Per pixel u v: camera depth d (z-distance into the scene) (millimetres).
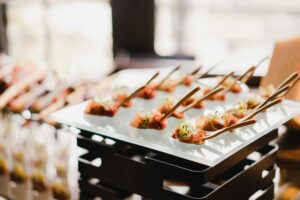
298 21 4020
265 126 1894
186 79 2566
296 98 2586
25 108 2367
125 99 2045
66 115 2002
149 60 4262
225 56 4316
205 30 4258
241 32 4215
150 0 4172
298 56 2705
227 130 1699
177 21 4258
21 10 4406
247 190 1827
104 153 1851
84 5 4270
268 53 4266
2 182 2230
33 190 2141
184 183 1812
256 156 2584
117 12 4266
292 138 2516
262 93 2355
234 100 2334
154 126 1834
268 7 4043
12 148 2408
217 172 1631
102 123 1915
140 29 4320
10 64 2996
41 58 4402
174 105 1848
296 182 2297
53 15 4332
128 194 1891
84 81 2842
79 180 1948
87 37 4395
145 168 1714
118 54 4359
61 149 2359
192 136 1684
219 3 4102
